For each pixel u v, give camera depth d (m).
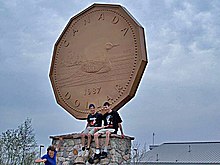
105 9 15.99
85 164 14.26
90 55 15.97
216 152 50.41
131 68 14.82
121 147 14.46
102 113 15.05
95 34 16.03
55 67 16.80
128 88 14.73
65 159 14.72
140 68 14.61
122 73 15.03
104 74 15.46
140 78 14.79
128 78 14.82
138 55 14.72
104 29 15.84
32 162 28.94
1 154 29.08
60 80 16.55
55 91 16.58
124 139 14.70
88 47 16.09
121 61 15.15
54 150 11.93
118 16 15.59
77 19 16.64
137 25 14.98
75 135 14.70
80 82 16.02
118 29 15.48
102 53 15.69
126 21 15.32
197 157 49.66
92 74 15.76
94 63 15.80
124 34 15.27
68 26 16.80
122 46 15.24
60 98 16.42
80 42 16.36
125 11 15.40
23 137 30.88
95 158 14.09
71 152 14.66
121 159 14.33
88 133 14.48
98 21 16.08
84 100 15.74
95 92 15.52
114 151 13.98
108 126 14.51
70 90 16.22
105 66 15.50
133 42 14.97
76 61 16.28
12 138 29.75
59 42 16.91
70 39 16.66
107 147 14.06
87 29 16.30
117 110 15.05
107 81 15.33
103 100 15.25
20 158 29.20
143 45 14.81
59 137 15.03
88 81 15.80
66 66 16.52
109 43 15.59
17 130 36.91
